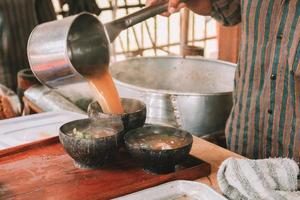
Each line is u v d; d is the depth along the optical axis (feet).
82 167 4.92
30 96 8.12
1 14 12.42
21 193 4.36
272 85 6.01
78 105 8.16
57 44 4.73
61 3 13.79
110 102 5.51
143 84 9.58
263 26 6.00
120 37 15.62
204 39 18.35
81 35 5.42
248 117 6.46
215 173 5.00
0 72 12.91
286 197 4.01
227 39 13.29
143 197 4.32
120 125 5.12
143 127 5.24
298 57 5.59
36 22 13.26
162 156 4.59
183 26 15.93
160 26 17.84
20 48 13.04
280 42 5.81
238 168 4.31
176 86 9.89
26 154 5.28
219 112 7.10
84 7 13.39
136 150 4.68
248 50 6.32
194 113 6.92
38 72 5.08
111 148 4.79
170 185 4.49
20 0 12.69
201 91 9.60
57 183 4.58
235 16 7.35
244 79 6.45
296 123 5.87
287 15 5.66
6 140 5.76
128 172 4.87
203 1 7.22
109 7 14.56
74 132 5.01
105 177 4.74
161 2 5.77
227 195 4.31
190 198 4.33
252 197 4.10
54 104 7.49
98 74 5.67
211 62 9.22
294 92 5.78
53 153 5.33
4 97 7.29
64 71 4.90
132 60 9.17
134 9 15.64
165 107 6.88
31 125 6.32
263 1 5.95
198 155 5.40
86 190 4.45
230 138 6.79
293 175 4.28
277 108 6.04
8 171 4.82
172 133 5.23
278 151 6.21
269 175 4.28
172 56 9.64
